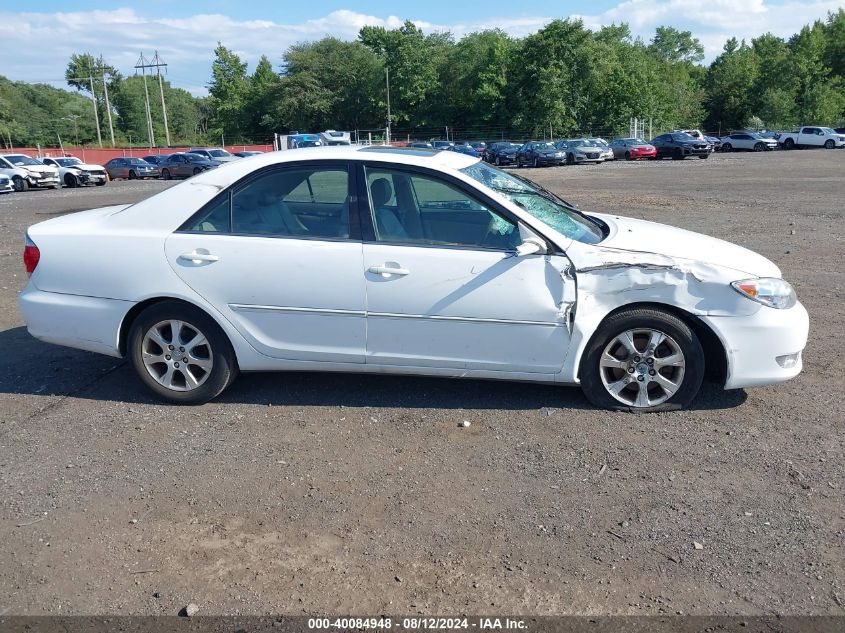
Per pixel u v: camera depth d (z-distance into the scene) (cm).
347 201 450
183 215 464
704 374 471
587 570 300
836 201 1622
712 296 431
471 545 319
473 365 449
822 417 444
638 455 398
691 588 288
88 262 470
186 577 301
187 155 4209
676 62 11162
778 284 440
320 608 280
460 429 434
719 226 1256
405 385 505
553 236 434
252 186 461
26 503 360
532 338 439
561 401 471
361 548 318
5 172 3031
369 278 440
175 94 12950
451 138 7938
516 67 7488
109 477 384
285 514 346
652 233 478
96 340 478
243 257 452
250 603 284
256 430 439
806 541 317
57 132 10594
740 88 8450
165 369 480
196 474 386
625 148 4528
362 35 9044
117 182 4003
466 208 445
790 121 8031
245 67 9731
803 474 375
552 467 387
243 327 461
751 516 337
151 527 337
